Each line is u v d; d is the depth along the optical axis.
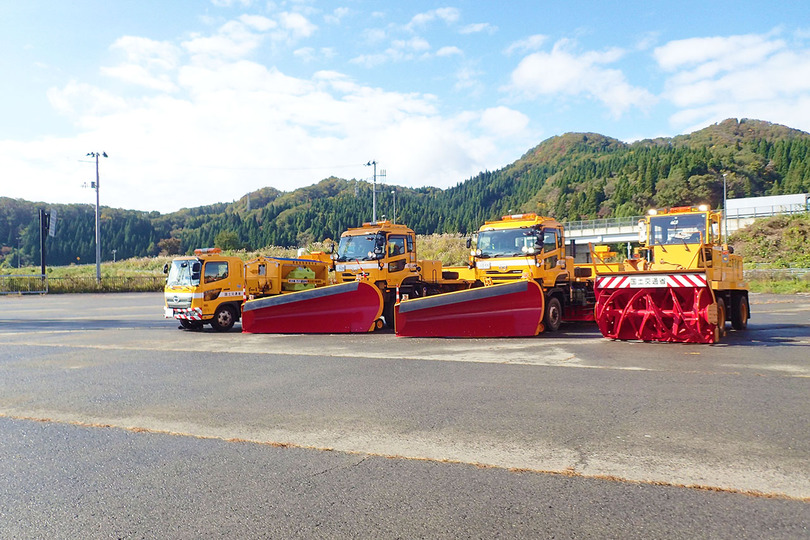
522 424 5.53
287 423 5.78
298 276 19.23
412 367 8.93
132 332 15.60
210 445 5.11
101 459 4.78
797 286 34.66
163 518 3.59
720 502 3.65
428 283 16.75
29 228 169.88
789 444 4.76
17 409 6.61
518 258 13.80
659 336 11.39
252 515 3.61
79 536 3.37
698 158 147.75
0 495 4.04
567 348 10.71
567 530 3.30
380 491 3.95
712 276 12.23
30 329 16.62
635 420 5.56
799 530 3.26
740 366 8.47
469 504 3.70
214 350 11.51
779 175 148.25
